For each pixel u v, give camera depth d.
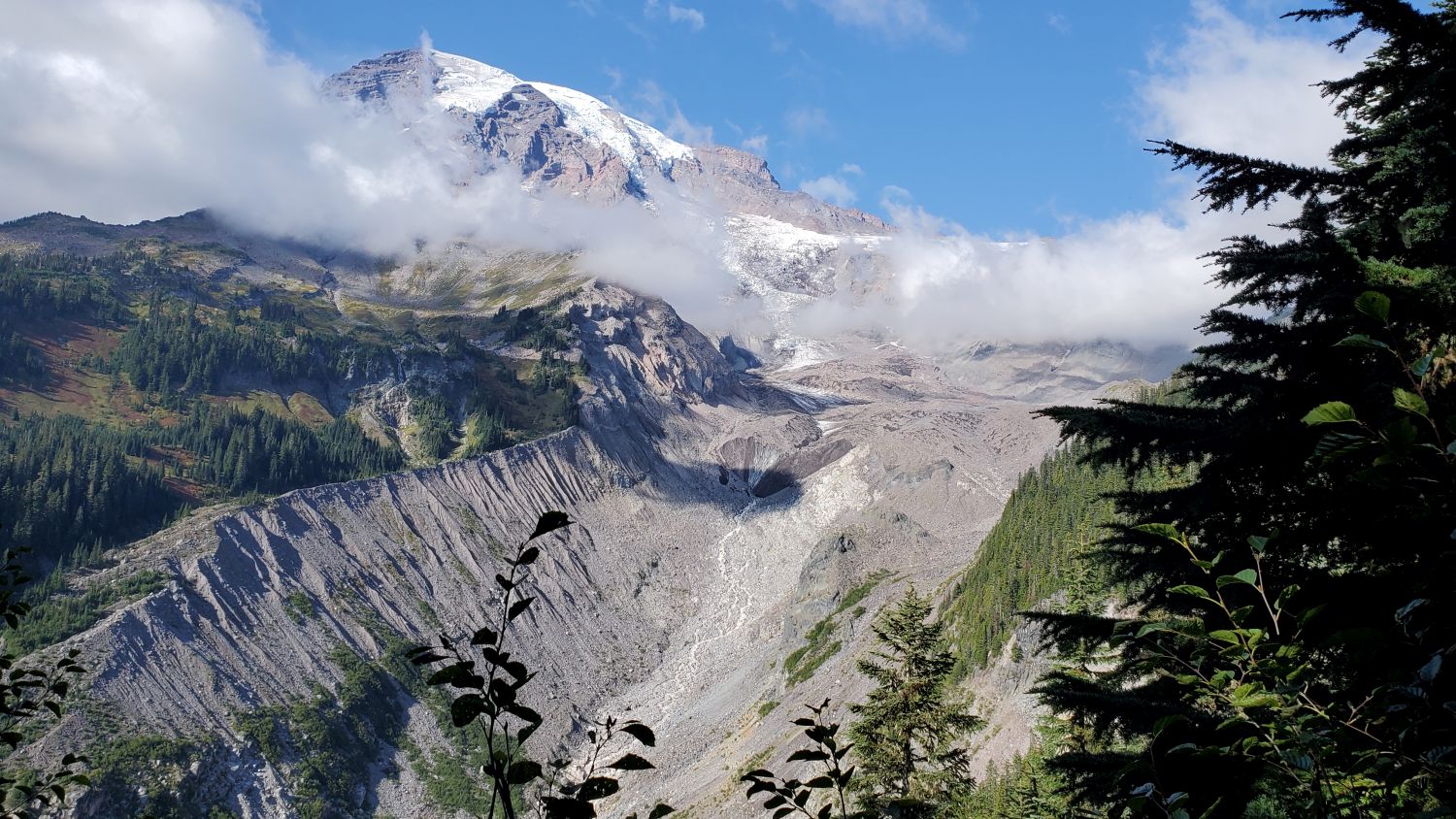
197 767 128.88
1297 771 7.36
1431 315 10.21
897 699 30.16
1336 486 10.30
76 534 173.50
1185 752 9.47
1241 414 11.40
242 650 156.88
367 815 139.62
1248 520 11.06
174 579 163.12
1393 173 11.40
